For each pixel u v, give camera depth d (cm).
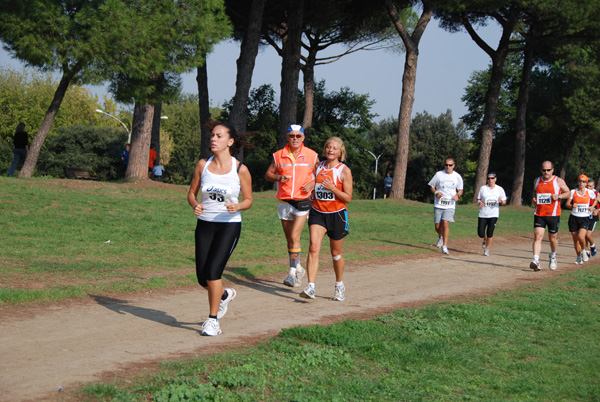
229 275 900
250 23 2445
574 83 4203
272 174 845
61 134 4972
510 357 530
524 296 852
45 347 482
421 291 867
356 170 5597
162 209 1662
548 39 3192
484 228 1401
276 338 538
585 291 933
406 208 2595
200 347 503
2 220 1206
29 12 1656
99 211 1484
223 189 543
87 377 407
